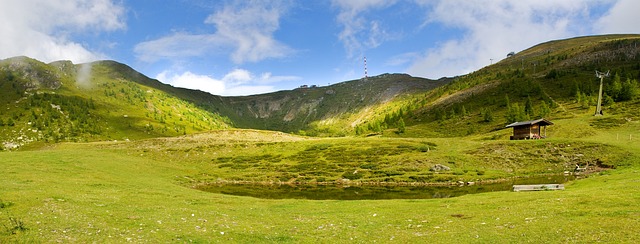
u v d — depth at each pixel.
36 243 18.30
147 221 24.64
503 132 135.75
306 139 145.50
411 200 39.19
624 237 16.81
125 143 135.75
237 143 127.12
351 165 92.12
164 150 117.62
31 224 21.39
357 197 53.94
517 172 72.31
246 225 25.33
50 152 77.00
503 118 180.38
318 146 118.62
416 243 19.61
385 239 20.94
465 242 19.00
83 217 24.28
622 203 24.83
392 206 34.59
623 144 79.06
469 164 80.56
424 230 22.69
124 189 42.97
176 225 24.08
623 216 20.97
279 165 97.94
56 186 38.69
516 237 19.02
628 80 158.62
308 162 100.19
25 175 45.75
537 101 197.75
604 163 68.12
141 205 31.84
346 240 21.05
